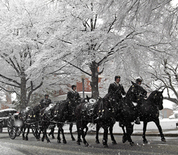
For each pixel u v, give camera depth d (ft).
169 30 32.35
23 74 90.99
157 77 74.38
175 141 36.04
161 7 30.83
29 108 54.60
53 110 44.47
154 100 36.40
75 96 43.06
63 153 28.73
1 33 73.41
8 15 79.15
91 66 65.36
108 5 33.45
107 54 60.64
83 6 57.26
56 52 61.67
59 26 61.72
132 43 56.59
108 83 96.07
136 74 67.87
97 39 57.57
